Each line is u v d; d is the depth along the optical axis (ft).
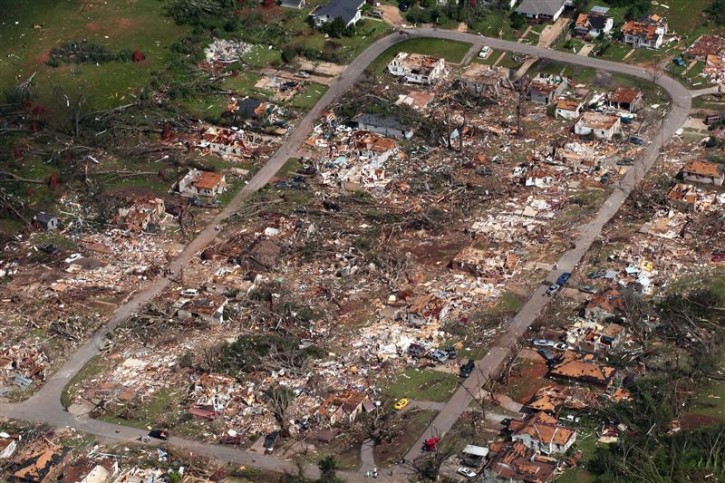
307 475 511.40
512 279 622.95
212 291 625.41
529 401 544.62
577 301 604.90
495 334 585.22
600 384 547.08
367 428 533.14
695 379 549.54
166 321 607.78
